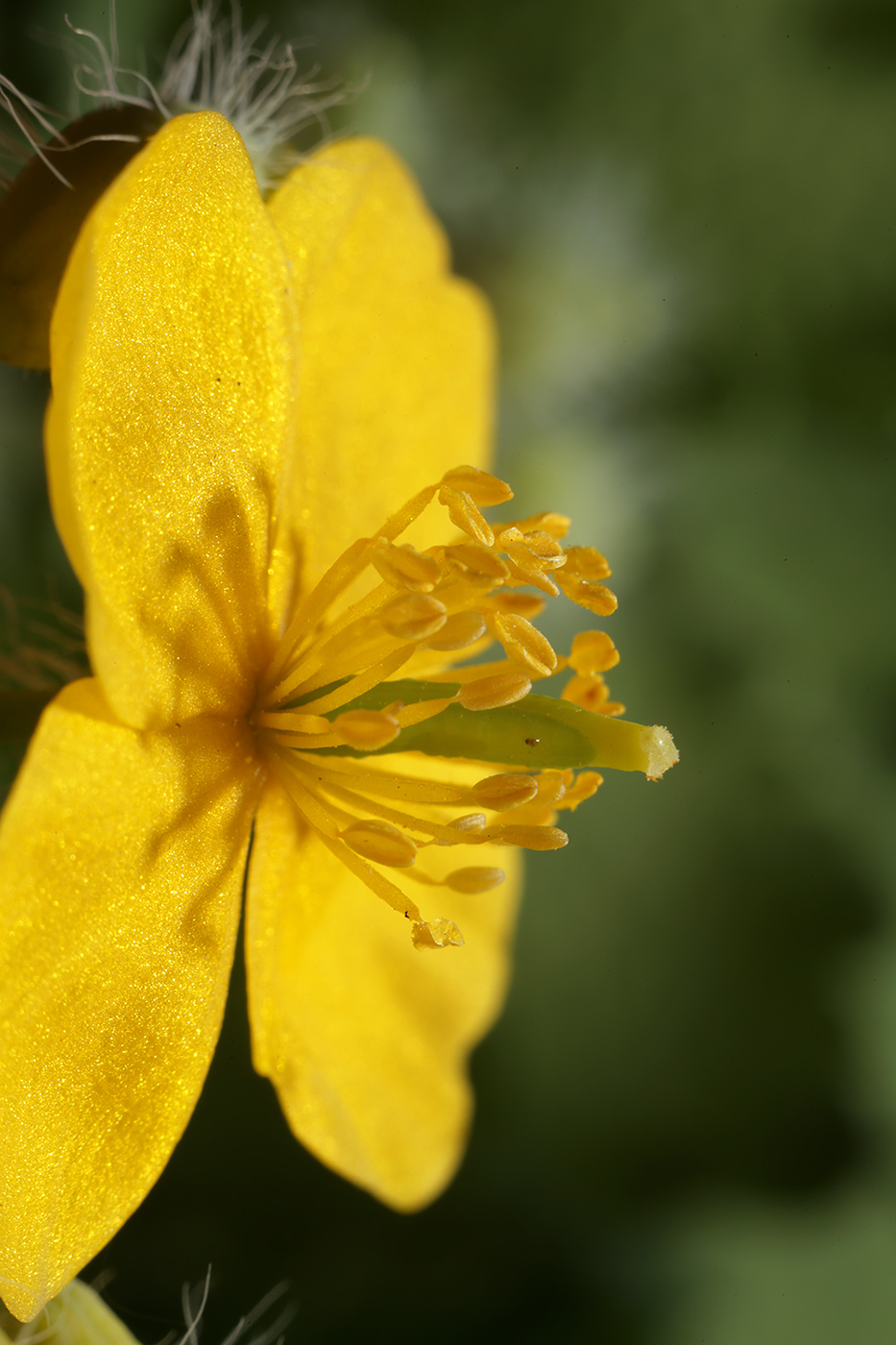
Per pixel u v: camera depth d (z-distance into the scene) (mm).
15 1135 62
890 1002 120
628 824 123
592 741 67
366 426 71
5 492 95
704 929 121
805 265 139
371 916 73
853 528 134
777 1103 117
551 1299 105
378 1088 73
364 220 71
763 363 136
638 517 119
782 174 139
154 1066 64
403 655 66
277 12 99
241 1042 98
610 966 119
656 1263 110
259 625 67
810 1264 113
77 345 60
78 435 62
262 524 67
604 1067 117
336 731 66
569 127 128
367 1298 101
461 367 75
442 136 105
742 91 135
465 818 66
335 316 70
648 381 117
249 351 66
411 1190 74
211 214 65
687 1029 119
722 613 130
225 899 65
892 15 139
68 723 62
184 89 73
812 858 124
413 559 66
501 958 77
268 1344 97
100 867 63
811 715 129
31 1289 63
